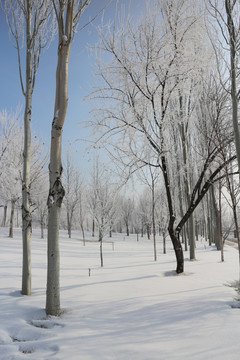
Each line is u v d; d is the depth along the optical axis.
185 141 11.67
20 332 3.48
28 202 5.78
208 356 2.59
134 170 8.12
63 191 4.55
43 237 22.88
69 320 3.91
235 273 7.68
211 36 6.37
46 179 23.03
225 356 2.56
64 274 7.98
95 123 7.88
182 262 7.93
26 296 5.34
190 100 9.34
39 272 8.05
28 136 6.09
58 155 4.60
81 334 3.31
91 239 27.11
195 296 5.05
